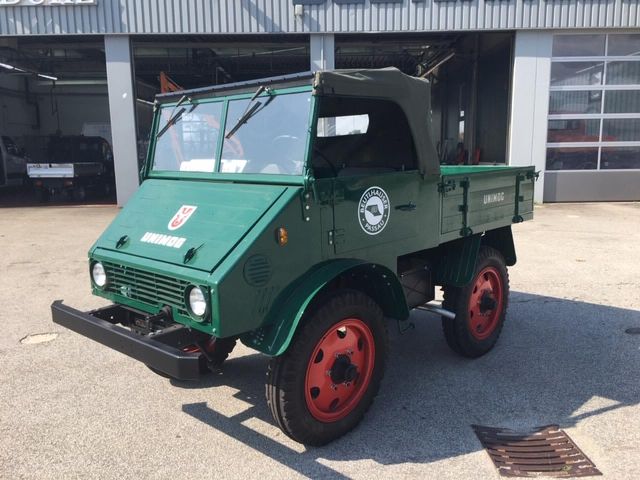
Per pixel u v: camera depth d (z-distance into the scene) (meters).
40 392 4.36
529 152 14.99
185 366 2.96
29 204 17.11
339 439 3.64
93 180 19.03
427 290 4.82
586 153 15.28
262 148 3.69
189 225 3.55
